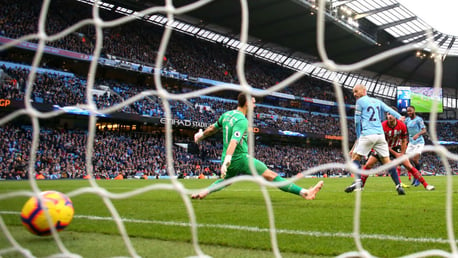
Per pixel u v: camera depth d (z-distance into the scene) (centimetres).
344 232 293
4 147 2220
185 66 3525
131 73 3269
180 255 231
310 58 4356
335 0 3062
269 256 227
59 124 2736
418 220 348
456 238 266
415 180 958
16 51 2662
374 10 3266
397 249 236
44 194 271
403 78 5003
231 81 3803
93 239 280
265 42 3912
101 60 2917
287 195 681
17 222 359
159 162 2827
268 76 4206
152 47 3462
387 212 407
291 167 3547
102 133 2869
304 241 263
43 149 2359
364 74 4903
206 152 3222
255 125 3519
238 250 244
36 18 2838
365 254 162
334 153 4216
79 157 2448
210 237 279
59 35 210
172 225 335
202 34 3894
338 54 4147
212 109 3519
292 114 4125
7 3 2725
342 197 610
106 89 2920
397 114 617
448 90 5262
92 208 482
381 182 1346
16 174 2078
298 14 3180
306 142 4203
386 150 625
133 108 2966
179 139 3328
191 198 594
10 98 2345
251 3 2992
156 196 683
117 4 3216
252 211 429
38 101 2480
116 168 2502
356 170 168
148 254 233
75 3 3175
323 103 4344
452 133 4800
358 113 629
